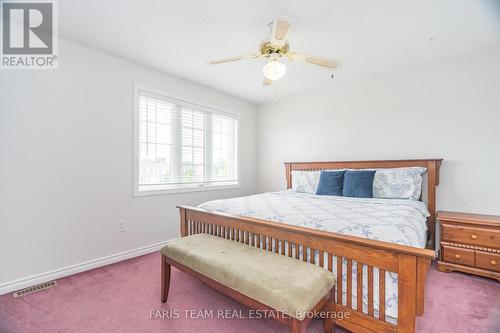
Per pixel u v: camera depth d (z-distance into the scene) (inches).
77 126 93.1
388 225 61.8
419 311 47.6
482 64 101.0
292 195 120.2
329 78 128.8
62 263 89.3
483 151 101.3
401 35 87.0
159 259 106.6
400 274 49.1
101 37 89.2
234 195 161.9
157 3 70.3
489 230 85.9
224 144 158.4
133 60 107.8
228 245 71.2
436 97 111.4
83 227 94.6
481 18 76.9
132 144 109.4
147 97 116.4
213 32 85.5
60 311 68.1
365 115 131.6
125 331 60.1
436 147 111.7
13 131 79.4
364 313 54.7
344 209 81.6
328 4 70.1
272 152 172.4
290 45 93.3
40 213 84.7
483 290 79.1
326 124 146.4
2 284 77.1
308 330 60.3
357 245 53.8
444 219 93.7
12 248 79.1
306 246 61.1
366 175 110.4
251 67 114.8
